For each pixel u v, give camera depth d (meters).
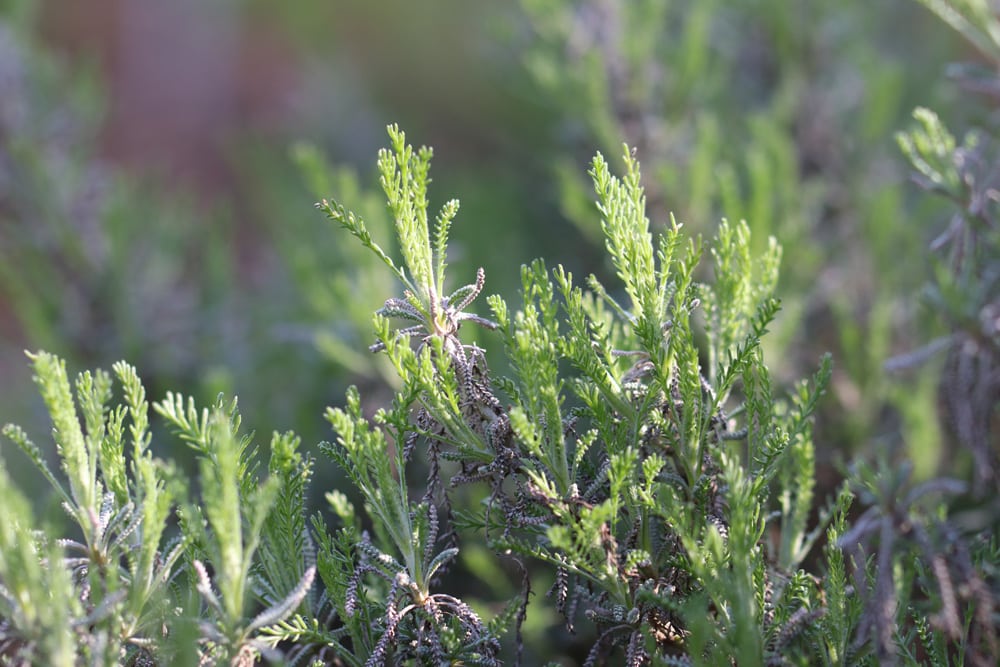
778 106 1.30
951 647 0.83
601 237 1.19
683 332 0.77
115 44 3.68
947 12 0.87
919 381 0.96
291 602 0.75
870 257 1.12
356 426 0.77
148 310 1.48
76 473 0.76
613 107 1.32
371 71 2.66
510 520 0.78
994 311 0.83
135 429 0.76
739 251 0.79
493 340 1.04
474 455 0.78
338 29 2.80
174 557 0.76
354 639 0.78
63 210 1.44
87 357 1.43
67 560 0.76
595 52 1.25
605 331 0.77
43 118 1.50
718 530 0.77
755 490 0.77
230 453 0.74
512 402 0.80
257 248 2.31
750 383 0.77
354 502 0.95
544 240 1.58
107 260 1.43
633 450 0.76
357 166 2.27
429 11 2.58
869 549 0.84
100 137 3.39
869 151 1.28
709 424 0.78
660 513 0.76
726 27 1.51
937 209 1.04
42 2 3.60
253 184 2.21
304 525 0.78
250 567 0.79
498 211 1.62
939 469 0.95
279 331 1.25
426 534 0.78
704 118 1.20
